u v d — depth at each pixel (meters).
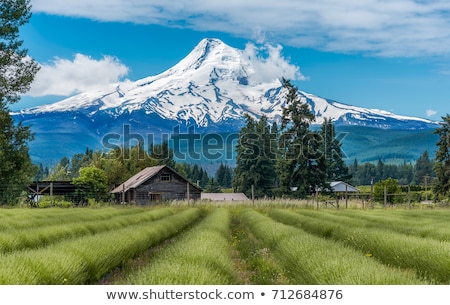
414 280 9.06
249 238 24.61
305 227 26.94
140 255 17.55
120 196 69.50
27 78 47.72
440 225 22.02
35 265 9.77
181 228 28.14
